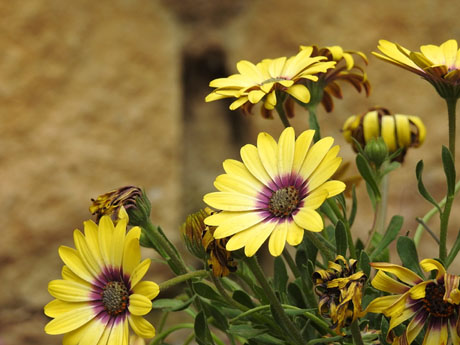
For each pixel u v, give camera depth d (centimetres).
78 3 156
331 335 71
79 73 157
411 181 157
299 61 72
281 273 73
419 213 155
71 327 67
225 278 75
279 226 66
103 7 158
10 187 153
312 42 159
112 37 159
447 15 156
